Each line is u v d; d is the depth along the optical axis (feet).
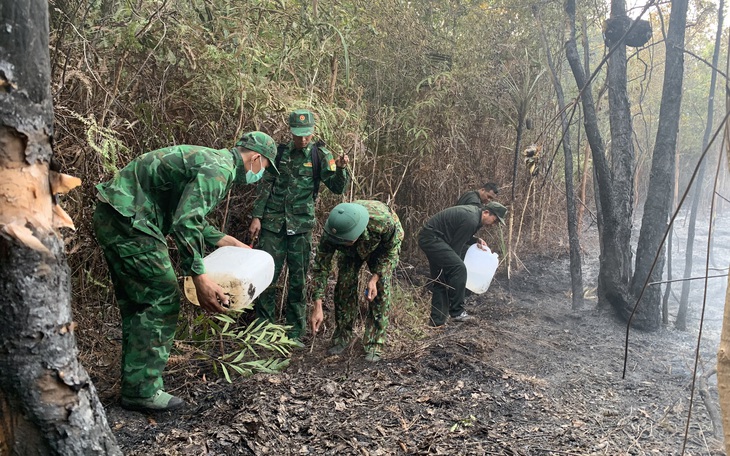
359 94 17.11
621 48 15.80
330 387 10.78
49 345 4.96
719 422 9.15
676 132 15.29
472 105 21.36
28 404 4.90
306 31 14.73
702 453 8.88
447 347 13.35
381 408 10.19
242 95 12.18
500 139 22.86
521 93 19.69
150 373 9.29
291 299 13.47
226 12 13.16
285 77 15.08
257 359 12.30
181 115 12.72
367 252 12.19
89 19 10.91
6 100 4.53
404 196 20.02
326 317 14.94
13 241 4.68
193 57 11.53
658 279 15.75
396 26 18.93
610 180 16.38
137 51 11.64
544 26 20.58
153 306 9.21
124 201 8.91
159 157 9.12
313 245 15.03
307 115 12.75
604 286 16.67
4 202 4.66
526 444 9.06
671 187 15.56
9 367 4.81
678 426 9.93
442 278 16.14
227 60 12.12
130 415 9.34
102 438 5.39
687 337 15.49
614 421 10.11
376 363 12.41
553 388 11.60
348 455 8.50
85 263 11.21
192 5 12.82
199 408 9.77
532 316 16.90
